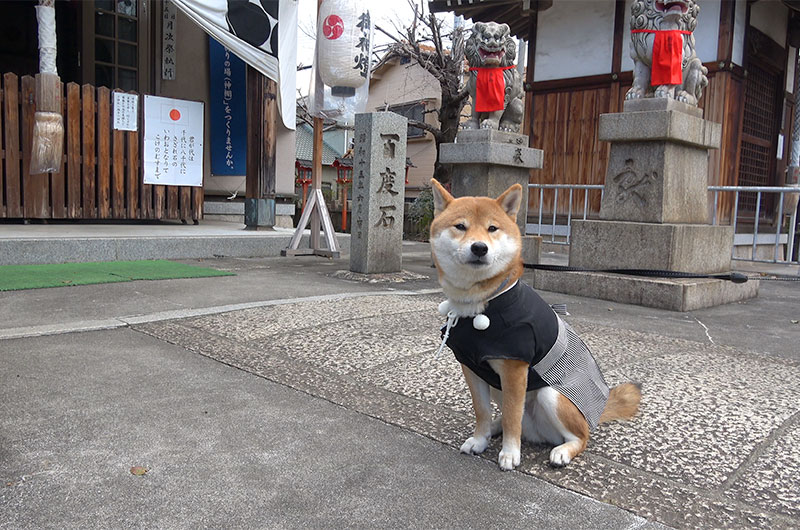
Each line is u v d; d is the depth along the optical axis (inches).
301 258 367.6
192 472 93.2
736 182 450.3
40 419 111.8
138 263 308.0
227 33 366.6
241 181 506.9
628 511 83.4
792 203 516.4
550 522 80.8
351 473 94.4
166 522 79.0
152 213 382.0
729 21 416.8
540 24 518.3
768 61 487.8
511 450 96.4
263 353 158.4
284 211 507.5
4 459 95.4
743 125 476.7
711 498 86.5
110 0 466.9
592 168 495.8
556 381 97.8
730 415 119.4
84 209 356.2
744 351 172.2
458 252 90.1
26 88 335.0
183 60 487.2
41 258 289.4
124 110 365.1
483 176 332.2
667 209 248.1
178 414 116.6
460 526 79.7
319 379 138.8
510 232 94.2
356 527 79.0
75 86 347.6
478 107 334.3
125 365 146.0
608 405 109.7
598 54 486.9
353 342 169.8
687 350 170.4
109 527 77.6
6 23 478.9
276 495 86.9
